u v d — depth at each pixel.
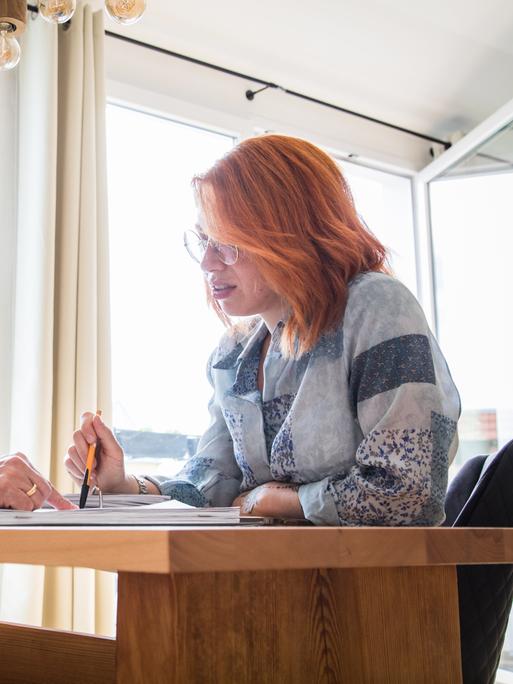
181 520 0.70
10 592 2.07
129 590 0.59
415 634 0.70
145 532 0.50
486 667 0.94
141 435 2.73
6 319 2.32
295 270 1.13
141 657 0.58
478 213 3.30
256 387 1.30
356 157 3.47
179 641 0.56
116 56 2.85
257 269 1.21
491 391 3.19
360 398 1.07
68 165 2.43
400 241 3.62
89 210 2.43
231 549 0.52
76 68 2.51
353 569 0.68
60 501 1.00
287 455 1.13
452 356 3.41
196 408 2.83
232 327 1.44
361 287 1.13
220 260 1.24
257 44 3.01
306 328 1.14
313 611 0.65
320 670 0.64
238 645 0.60
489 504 0.97
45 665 0.93
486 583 0.95
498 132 3.19
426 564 0.62
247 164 1.20
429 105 3.46
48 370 2.23
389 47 3.08
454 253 3.44
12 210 2.38
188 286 2.89
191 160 3.05
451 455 1.09
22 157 2.39
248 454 1.24
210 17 2.85
